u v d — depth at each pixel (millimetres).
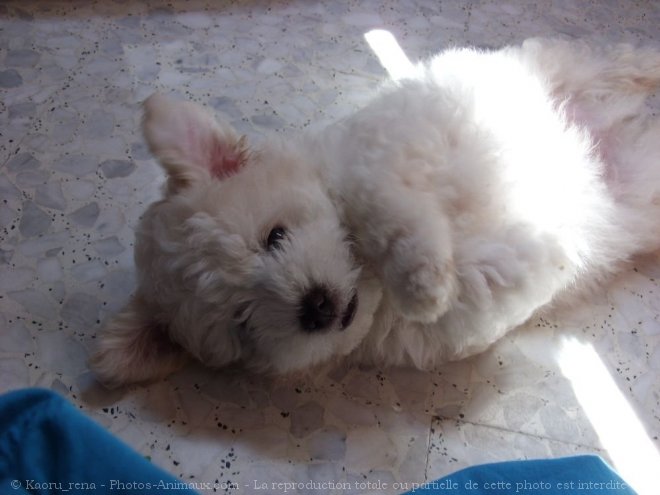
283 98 547
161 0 618
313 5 633
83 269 440
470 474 326
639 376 415
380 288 363
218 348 359
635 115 490
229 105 538
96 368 360
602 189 435
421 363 403
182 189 341
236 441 377
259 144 400
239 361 388
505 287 364
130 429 376
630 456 384
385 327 387
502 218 382
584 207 416
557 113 459
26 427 238
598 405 401
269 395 395
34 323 414
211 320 343
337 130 404
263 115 533
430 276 327
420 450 380
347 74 571
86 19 593
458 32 616
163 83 548
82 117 518
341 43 598
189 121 347
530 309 391
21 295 425
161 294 346
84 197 474
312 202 343
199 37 589
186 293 337
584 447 385
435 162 378
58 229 457
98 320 418
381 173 355
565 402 402
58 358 400
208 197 328
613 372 416
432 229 333
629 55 512
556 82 496
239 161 364
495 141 400
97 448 243
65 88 536
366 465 373
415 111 401
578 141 435
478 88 430
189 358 397
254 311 333
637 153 459
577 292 442
